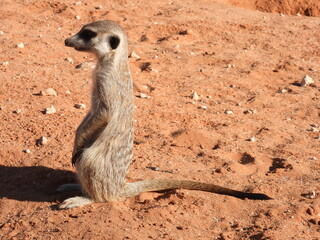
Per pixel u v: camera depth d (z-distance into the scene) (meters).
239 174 13.92
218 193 12.49
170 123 17.56
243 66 25.05
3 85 19.45
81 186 12.20
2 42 25.34
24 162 13.95
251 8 40.56
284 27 32.75
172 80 22.39
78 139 11.78
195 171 13.92
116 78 11.59
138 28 29.56
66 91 19.56
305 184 13.43
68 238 10.46
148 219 11.23
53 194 12.60
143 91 20.61
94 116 11.56
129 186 12.16
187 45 27.92
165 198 12.22
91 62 23.30
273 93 21.75
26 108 17.58
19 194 12.48
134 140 15.94
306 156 15.41
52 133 15.82
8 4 32.75
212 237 10.83
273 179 13.72
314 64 26.06
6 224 11.12
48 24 29.56
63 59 23.88
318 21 35.28
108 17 31.41
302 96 21.34
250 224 11.36
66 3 33.12
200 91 21.30
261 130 17.45
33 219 11.27
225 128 17.36
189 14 33.50
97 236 10.46
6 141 15.05
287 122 18.53
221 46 28.11
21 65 22.14
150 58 25.11
